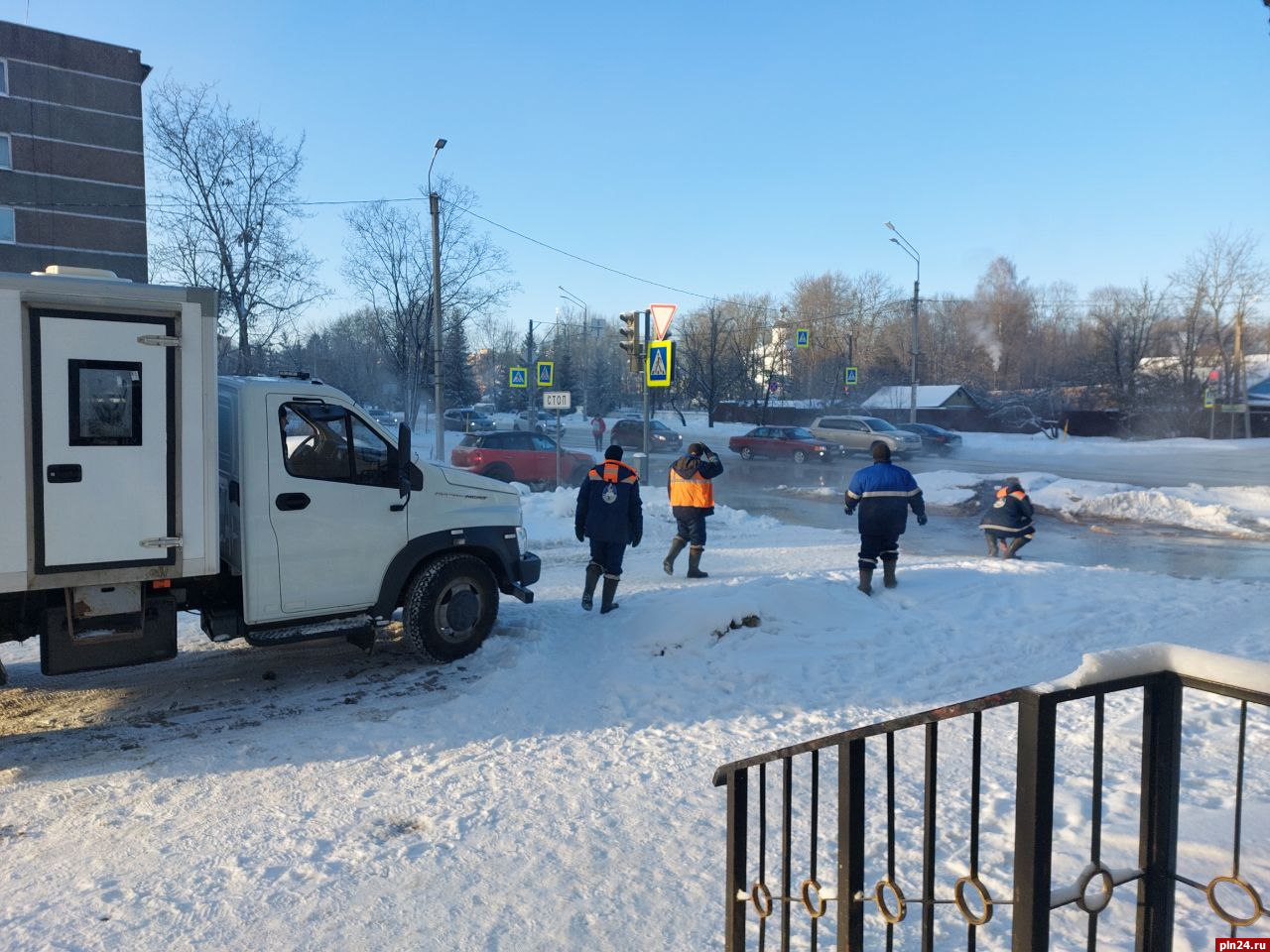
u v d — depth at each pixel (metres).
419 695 6.63
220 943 3.40
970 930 2.00
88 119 41.56
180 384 5.71
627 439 41.06
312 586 6.72
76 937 3.43
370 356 71.12
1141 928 1.90
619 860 4.07
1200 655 1.80
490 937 3.45
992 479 22.42
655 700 6.40
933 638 7.92
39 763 5.32
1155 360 54.59
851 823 2.23
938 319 81.94
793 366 74.06
